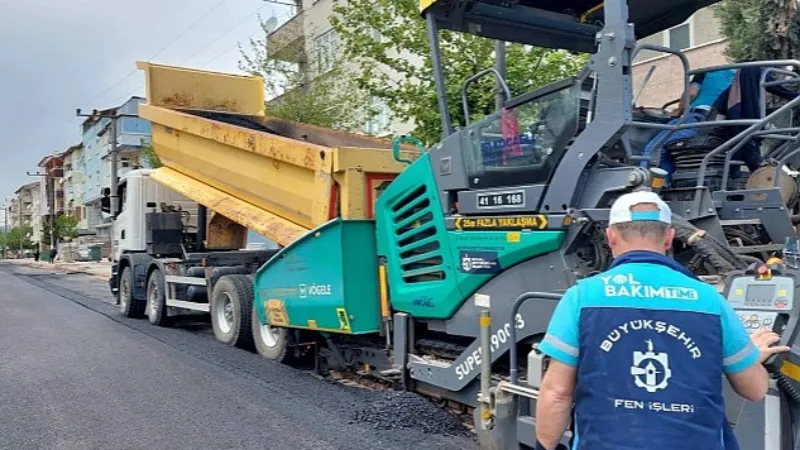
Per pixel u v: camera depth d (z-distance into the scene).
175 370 7.68
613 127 4.20
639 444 2.24
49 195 93.88
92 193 71.62
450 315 5.44
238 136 8.36
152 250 11.39
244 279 8.98
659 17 5.72
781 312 3.07
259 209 8.44
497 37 5.71
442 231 5.42
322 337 7.38
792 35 9.76
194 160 9.53
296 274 6.99
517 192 4.80
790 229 4.63
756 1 10.02
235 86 10.89
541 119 4.70
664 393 2.28
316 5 25.44
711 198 4.64
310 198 7.18
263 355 8.25
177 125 9.63
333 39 23.08
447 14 5.35
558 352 2.48
